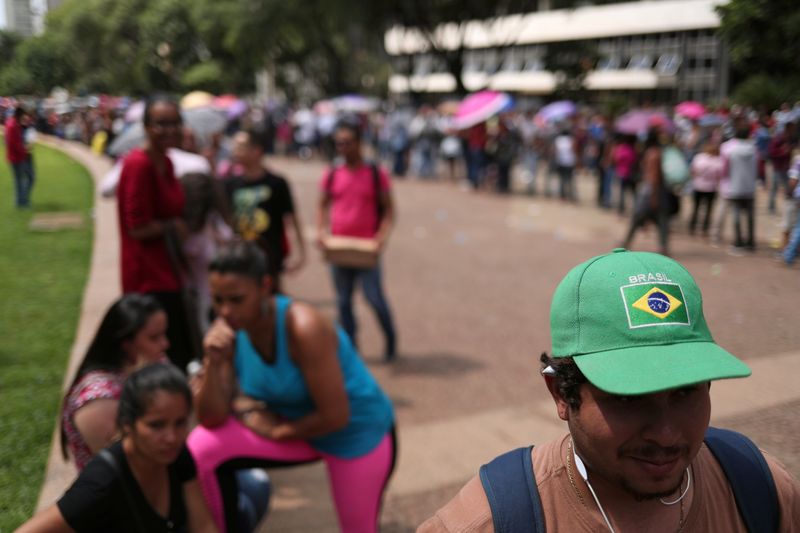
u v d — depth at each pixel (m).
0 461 2.85
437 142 16.69
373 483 2.44
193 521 2.11
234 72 21.50
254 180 4.50
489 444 3.30
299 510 3.04
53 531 1.91
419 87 23.03
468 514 1.09
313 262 8.07
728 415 1.19
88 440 2.24
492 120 15.02
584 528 1.06
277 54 31.48
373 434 2.44
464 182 15.87
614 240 8.13
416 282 6.80
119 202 3.34
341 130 4.79
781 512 1.05
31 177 7.60
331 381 2.26
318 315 2.30
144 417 1.92
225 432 2.37
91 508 1.92
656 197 4.02
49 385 4.12
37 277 6.84
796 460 1.11
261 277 2.24
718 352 0.94
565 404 1.05
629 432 0.95
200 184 3.88
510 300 6.04
